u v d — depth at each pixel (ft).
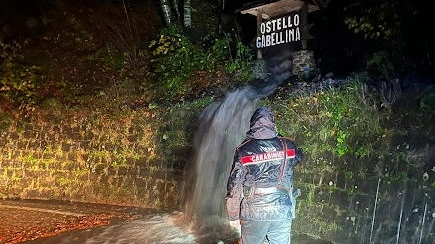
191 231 24.58
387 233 17.47
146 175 31.76
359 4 27.09
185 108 31.22
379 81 21.40
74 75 38.01
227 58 35.63
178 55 35.81
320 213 20.99
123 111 33.78
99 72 38.19
